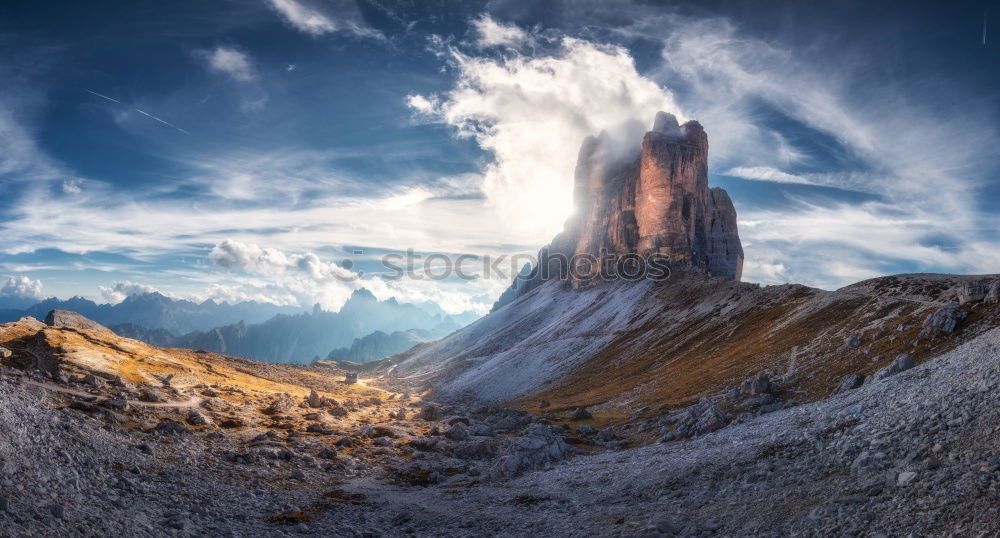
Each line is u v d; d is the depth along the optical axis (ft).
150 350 467.11
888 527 65.31
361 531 108.68
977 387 107.04
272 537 95.25
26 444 99.19
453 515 126.72
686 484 121.08
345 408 339.16
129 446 144.77
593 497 130.62
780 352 323.98
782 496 92.22
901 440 98.22
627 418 296.10
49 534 65.92
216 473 143.54
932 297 328.90
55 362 312.71
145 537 77.66
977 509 61.05
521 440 212.02
